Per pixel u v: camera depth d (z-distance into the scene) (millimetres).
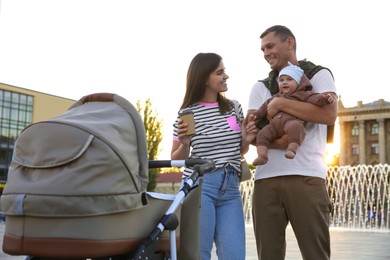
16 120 59688
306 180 3646
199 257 3395
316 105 3578
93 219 2662
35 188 2660
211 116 3922
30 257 2977
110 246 2723
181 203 3258
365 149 94875
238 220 3799
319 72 3771
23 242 2697
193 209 3375
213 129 3871
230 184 3822
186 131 3684
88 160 2662
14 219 2742
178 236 3256
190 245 3355
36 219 2676
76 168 2652
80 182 2637
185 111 3686
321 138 3746
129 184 2791
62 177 2646
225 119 3939
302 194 3635
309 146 3693
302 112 3584
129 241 2850
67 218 2643
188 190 3209
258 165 3686
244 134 3918
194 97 3979
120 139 2842
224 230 3754
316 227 3633
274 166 3723
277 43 3861
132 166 2820
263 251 3766
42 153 2713
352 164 96000
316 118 3578
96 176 2664
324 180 3730
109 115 2975
